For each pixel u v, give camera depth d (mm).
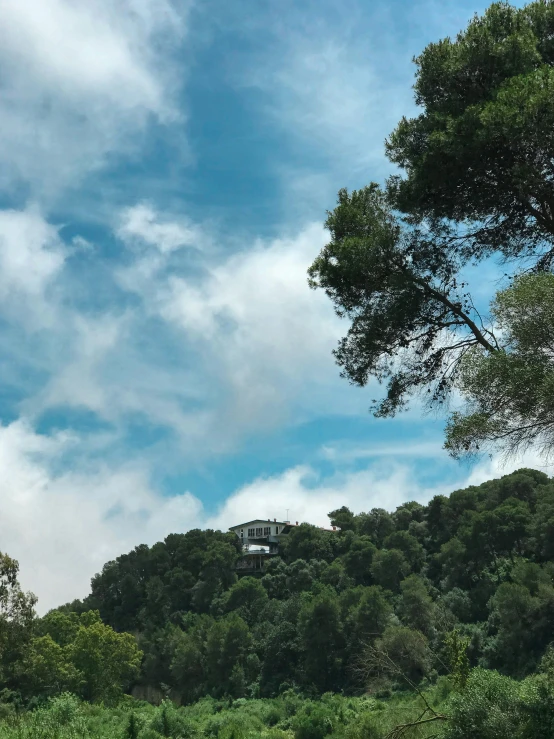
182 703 109188
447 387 14078
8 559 53562
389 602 103500
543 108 11508
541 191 12484
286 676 100500
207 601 141500
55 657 87750
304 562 137625
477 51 13031
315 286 15172
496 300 11250
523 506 111688
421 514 147125
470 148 12461
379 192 14805
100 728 43281
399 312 13852
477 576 101625
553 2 13312
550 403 10359
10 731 31719
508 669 75625
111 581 161750
